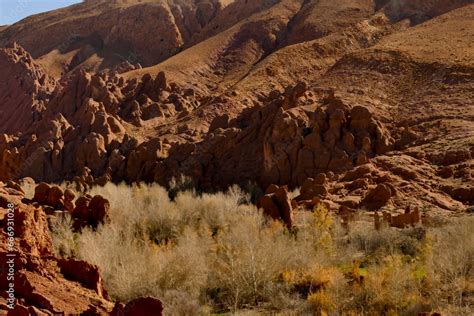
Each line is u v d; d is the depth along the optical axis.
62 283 12.70
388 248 25.27
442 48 67.00
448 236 23.75
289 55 87.88
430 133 47.09
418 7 101.00
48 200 29.48
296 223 30.23
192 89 88.75
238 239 24.00
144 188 43.19
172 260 21.97
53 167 59.03
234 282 21.06
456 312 17.16
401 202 35.00
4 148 70.06
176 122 67.12
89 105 71.75
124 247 23.25
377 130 46.31
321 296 18.78
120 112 73.94
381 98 58.69
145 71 101.81
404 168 39.84
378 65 65.19
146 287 19.94
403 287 19.00
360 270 22.66
